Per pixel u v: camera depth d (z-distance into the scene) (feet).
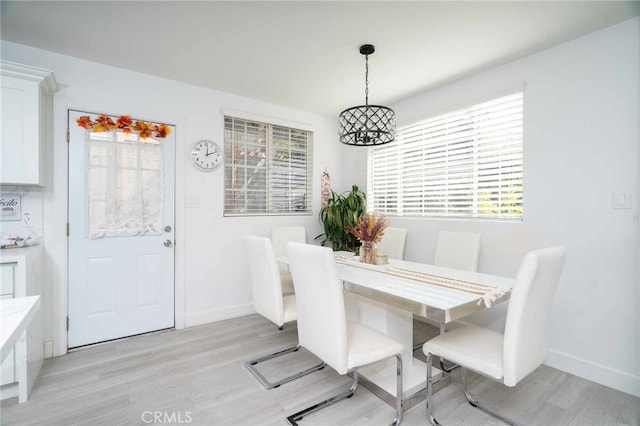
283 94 10.76
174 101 9.73
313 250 5.15
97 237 8.58
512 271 8.25
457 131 9.69
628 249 6.43
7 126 6.72
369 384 6.66
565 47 7.30
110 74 8.73
